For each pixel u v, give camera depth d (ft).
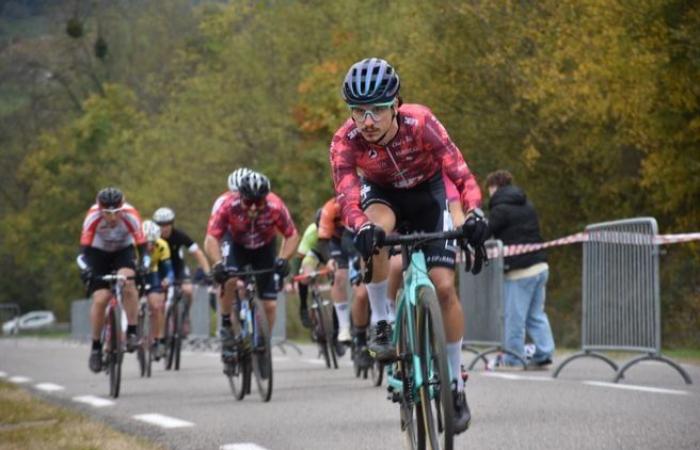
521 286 72.28
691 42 92.27
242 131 229.66
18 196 381.60
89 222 69.21
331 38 209.36
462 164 34.45
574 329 106.83
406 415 33.45
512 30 120.16
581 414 44.27
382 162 34.99
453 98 129.08
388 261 36.29
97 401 60.95
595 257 62.23
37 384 75.66
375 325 35.42
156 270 89.30
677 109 97.96
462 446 37.09
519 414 45.21
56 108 365.40
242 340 57.93
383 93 32.50
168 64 346.54
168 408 55.11
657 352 56.70
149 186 245.24
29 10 364.17
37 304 435.12
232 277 59.93
